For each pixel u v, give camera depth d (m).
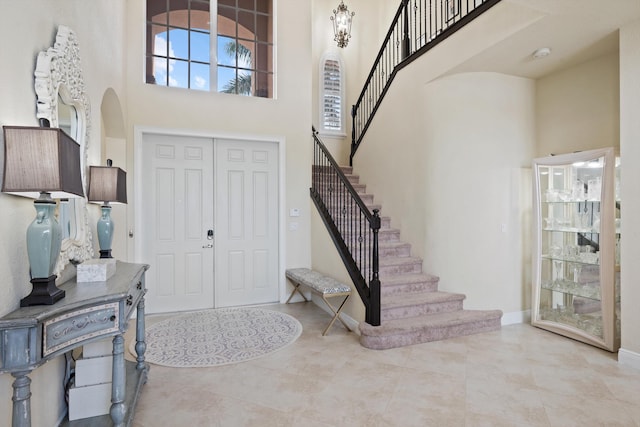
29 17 1.59
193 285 4.50
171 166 4.40
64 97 2.02
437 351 3.21
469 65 3.74
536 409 2.28
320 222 4.66
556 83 3.95
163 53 4.43
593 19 2.80
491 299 3.96
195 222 4.50
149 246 4.30
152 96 4.27
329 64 6.82
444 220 4.03
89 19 2.55
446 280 4.01
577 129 3.73
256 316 4.22
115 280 1.98
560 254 3.78
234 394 2.47
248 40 4.86
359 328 3.38
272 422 2.15
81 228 2.29
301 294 4.94
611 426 2.10
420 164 4.27
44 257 1.44
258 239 4.80
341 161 6.86
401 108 4.64
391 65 5.89
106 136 4.04
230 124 4.62
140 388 2.43
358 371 2.81
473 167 3.96
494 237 3.97
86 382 2.05
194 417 2.20
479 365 2.92
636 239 2.83
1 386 1.33
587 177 3.47
